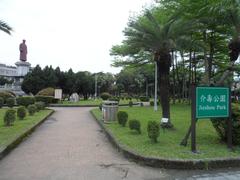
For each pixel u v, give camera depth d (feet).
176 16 47.24
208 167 24.14
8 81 243.60
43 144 34.53
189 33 49.62
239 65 111.96
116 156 28.35
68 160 26.68
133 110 84.17
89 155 28.78
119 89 280.92
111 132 39.40
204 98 28.43
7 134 36.83
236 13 54.39
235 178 21.81
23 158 27.43
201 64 131.75
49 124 55.62
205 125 46.60
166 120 43.37
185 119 57.16
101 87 266.98
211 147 29.53
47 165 24.95
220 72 116.57
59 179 21.30
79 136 40.88
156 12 97.04
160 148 28.68
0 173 22.68
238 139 30.22
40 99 114.32
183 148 28.76
